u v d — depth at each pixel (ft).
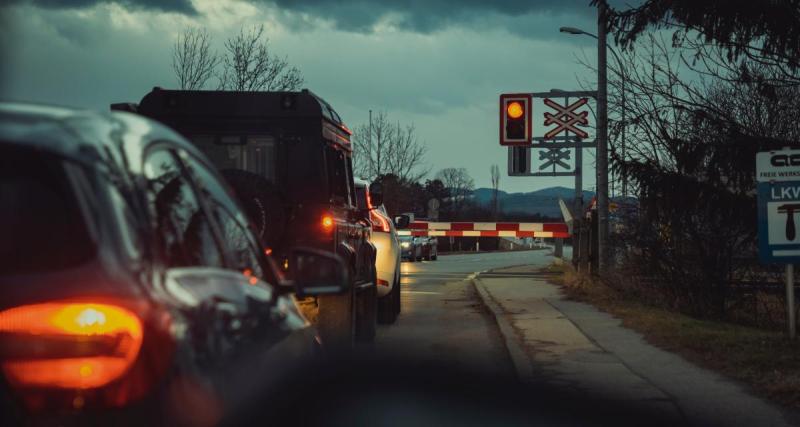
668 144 47.80
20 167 8.55
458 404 17.54
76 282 8.20
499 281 87.86
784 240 38.81
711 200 48.47
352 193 43.78
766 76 47.73
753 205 48.19
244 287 11.78
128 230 8.77
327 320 36.11
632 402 25.67
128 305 8.24
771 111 50.37
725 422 23.84
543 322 49.34
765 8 42.19
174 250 9.96
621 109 50.24
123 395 8.10
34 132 8.63
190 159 11.85
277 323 12.28
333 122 39.42
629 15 45.65
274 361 11.46
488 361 37.09
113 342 8.13
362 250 42.11
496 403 19.19
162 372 8.36
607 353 37.35
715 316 55.52
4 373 7.97
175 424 8.43
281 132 37.47
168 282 9.23
